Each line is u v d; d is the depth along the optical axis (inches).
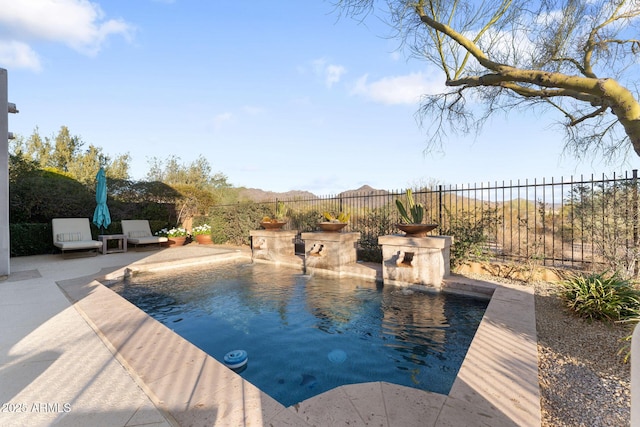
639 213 193.8
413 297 207.2
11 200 383.6
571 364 105.7
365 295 212.7
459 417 74.5
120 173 836.0
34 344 118.5
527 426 70.9
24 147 792.9
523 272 228.1
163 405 79.0
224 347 133.7
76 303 170.6
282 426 70.9
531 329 131.7
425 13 150.6
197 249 423.5
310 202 397.4
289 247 357.1
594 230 212.5
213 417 73.9
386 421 73.4
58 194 420.8
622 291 151.8
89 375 95.3
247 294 218.4
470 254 255.3
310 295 213.9
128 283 254.7
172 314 178.4
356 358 123.0
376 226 318.7
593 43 152.8
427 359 121.6
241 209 458.0
